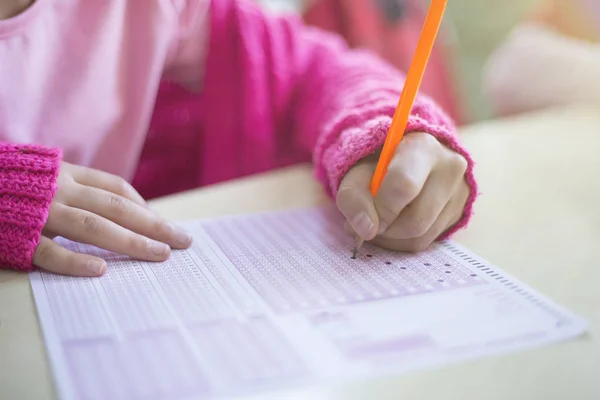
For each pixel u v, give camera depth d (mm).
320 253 580
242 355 482
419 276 553
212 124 766
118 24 703
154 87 725
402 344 492
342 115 654
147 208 603
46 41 667
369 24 1120
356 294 532
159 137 786
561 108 966
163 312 513
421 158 574
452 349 490
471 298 530
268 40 771
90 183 606
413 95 562
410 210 574
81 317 509
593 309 526
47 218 568
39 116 676
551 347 495
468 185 594
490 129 853
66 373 470
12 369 477
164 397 459
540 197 674
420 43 553
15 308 520
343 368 476
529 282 552
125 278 547
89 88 691
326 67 771
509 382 474
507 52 1075
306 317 511
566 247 594
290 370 474
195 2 741
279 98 772
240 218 630
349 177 587
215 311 515
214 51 756
